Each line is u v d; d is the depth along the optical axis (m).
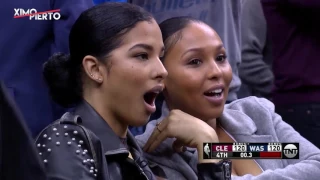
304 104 7.64
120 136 4.38
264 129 5.59
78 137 3.96
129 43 4.21
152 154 4.95
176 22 5.15
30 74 5.49
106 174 3.94
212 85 5.07
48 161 3.86
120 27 4.21
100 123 4.23
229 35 6.98
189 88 5.07
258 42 8.73
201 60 5.09
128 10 4.28
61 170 3.80
